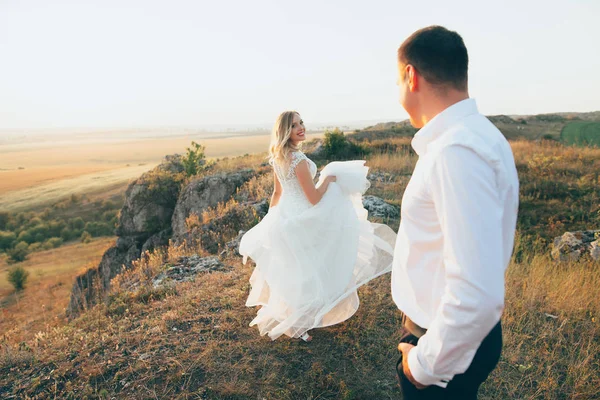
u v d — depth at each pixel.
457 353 1.05
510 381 2.93
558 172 11.97
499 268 1.00
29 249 50.16
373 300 4.06
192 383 2.92
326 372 3.03
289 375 3.00
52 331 4.08
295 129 3.36
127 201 15.05
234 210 8.80
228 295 4.32
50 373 3.16
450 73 1.22
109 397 2.84
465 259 1.01
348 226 3.39
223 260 6.06
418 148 1.31
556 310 3.98
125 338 3.55
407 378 1.30
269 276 3.36
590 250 5.67
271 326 3.38
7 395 2.97
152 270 5.97
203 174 14.55
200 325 3.69
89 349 3.44
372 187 9.95
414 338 1.38
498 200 1.05
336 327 3.58
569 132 44.22
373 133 27.98
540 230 7.92
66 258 44.69
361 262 3.55
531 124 58.31
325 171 3.50
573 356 3.21
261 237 3.48
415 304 1.34
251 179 11.96
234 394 2.81
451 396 1.29
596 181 10.54
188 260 6.15
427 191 1.18
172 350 3.33
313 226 3.27
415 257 1.30
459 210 1.03
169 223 14.68
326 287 3.28
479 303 0.98
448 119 1.21
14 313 20.22
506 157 1.17
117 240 14.88
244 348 3.32
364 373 3.01
